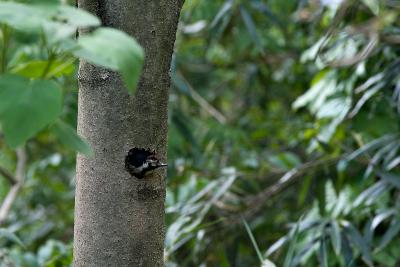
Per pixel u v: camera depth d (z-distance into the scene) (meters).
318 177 7.02
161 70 5.64
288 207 7.90
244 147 8.48
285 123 7.91
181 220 6.42
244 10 7.43
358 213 6.57
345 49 6.80
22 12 5.26
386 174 6.48
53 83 5.26
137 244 5.68
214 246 6.82
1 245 7.69
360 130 6.71
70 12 5.28
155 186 5.68
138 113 5.64
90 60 5.27
